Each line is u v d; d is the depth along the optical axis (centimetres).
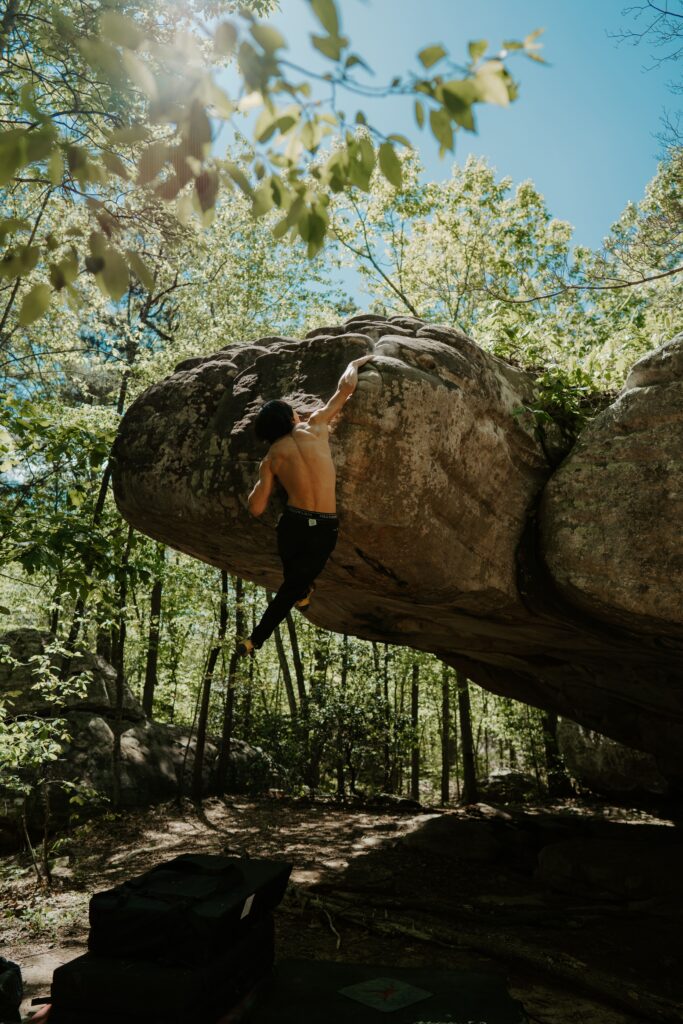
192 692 1794
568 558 549
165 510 575
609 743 1391
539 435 604
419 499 496
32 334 1258
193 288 1630
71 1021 317
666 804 1295
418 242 1608
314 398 503
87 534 695
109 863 954
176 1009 312
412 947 649
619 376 676
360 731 1482
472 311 1562
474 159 1521
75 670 1323
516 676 1006
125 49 219
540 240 1577
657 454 543
